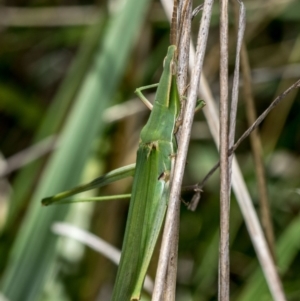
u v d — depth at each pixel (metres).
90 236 0.39
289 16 0.45
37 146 0.43
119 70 0.40
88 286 0.44
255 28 0.44
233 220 0.44
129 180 0.45
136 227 0.34
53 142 0.43
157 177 0.34
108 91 0.40
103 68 0.40
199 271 0.43
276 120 0.45
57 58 0.55
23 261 0.39
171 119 0.34
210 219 0.45
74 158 0.39
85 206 0.45
